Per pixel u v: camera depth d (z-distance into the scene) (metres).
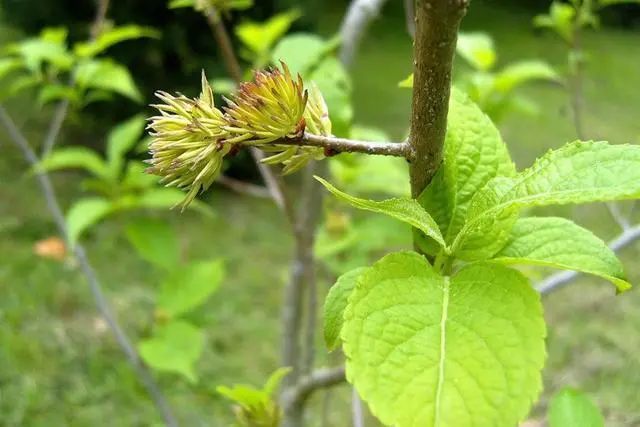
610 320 1.16
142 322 1.12
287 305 0.54
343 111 0.42
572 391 0.27
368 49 2.79
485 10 3.40
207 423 0.94
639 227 0.43
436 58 0.20
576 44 0.65
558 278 0.42
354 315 0.19
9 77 1.93
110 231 1.41
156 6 1.53
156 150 0.22
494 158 0.24
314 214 0.52
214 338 1.11
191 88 1.66
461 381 0.18
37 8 1.67
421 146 0.22
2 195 1.51
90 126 1.75
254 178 1.70
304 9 1.57
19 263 1.26
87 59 0.59
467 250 0.22
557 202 0.20
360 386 0.18
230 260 1.35
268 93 0.21
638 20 3.17
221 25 0.48
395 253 0.20
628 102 2.04
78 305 1.17
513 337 0.19
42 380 1.00
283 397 0.46
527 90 2.14
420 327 0.19
